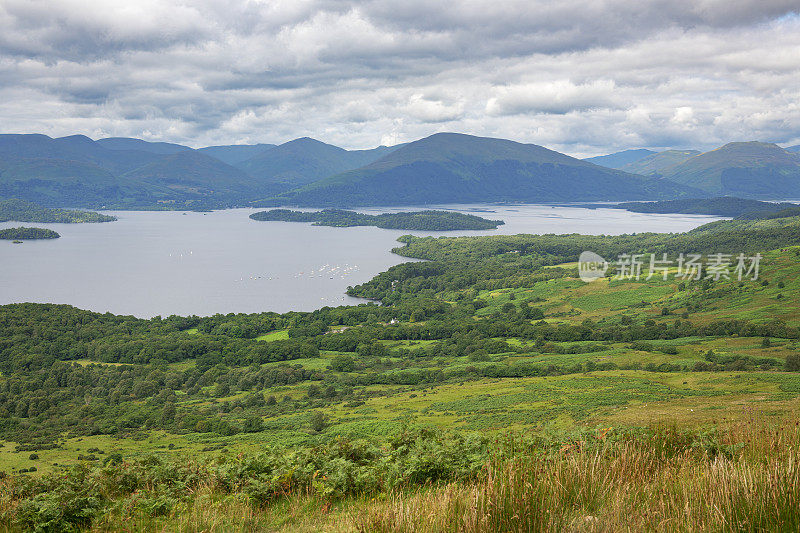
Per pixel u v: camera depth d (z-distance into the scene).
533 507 6.00
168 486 10.87
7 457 61.62
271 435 63.72
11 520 9.27
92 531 8.72
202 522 8.25
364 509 7.21
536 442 10.93
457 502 6.23
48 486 10.70
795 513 5.62
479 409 64.38
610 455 8.76
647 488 7.02
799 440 8.02
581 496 6.61
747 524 5.70
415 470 9.91
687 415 37.06
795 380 60.78
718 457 7.92
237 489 10.16
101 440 68.56
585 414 53.66
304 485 10.18
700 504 6.11
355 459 11.63
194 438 66.88
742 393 56.47
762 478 6.23
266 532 8.22
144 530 8.39
